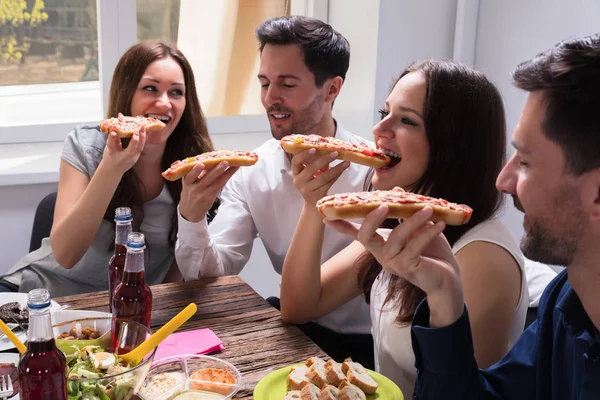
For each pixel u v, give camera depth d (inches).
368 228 38.9
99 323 47.7
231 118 128.8
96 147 85.6
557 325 42.7
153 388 44.5
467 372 42.6
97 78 123.0
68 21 118.0
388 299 55.9
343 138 85.2
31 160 111.4
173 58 84.6
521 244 37.2
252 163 65.8
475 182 55.4
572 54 32.7
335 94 83.4
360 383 46.4
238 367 52.1
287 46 77.6
